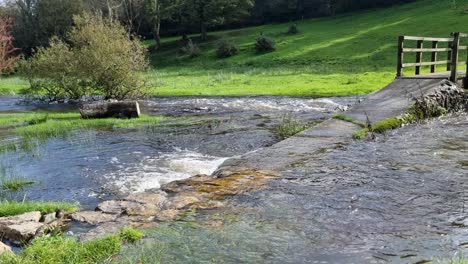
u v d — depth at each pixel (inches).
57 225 267.1
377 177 337.1
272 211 273.3
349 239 231.3
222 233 242.1
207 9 2610.7
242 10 2723.9
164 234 242.2
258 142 513.7
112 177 384.2
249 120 682.2
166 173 391.2
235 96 1051.9
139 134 580.7
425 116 589.3
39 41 2603.3
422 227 244.4
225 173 360.8
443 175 339.0
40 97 1119.6
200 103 940.0
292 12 3078.2
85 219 274.5
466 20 1920.5
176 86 1298.0
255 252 218.7
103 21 983.0
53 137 572.7
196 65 2070.6
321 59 1758.1
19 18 2652.6
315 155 407.5
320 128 519.2
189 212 275.7
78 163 436.5
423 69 1269.7
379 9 2760.8
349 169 360.2
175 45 2709.2
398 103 606.2
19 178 387.2
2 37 1761.8
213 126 630.5
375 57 1635.1
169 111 828.0
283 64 1785.2
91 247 222.2
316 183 326.0
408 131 512.4
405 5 2672.2
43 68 1038.4
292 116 703.7
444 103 633.0
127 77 922.7
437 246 220.4
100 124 666.8
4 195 345.7
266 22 3127.5
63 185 367.6
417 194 297.9
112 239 228.2
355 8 2910.9
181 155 459.5
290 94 1035.3
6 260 209.5
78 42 943.7
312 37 2224.4
